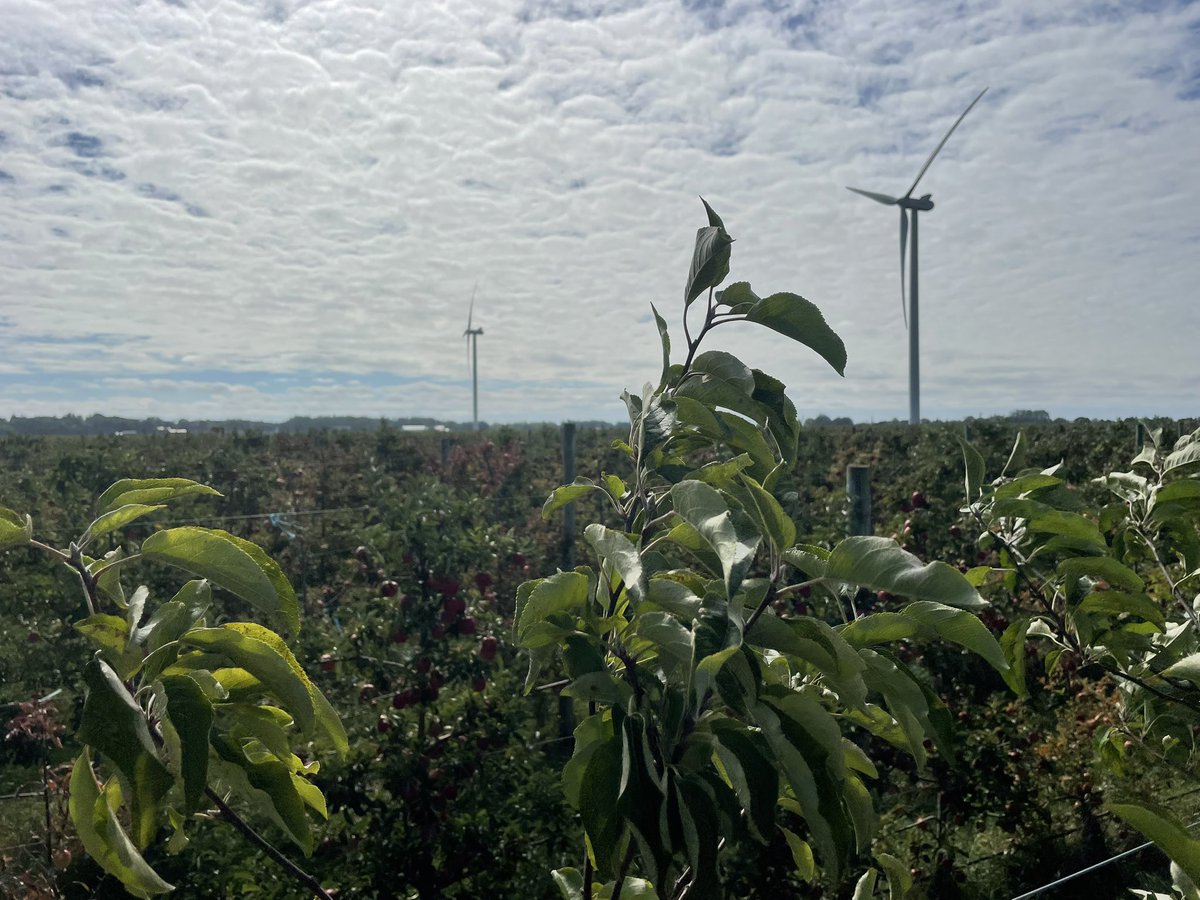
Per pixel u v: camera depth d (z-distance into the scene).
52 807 4.02
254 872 3.85
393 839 4.07
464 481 12.80
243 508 12.21
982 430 9.52
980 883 4.88
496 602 5.13
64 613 6.62
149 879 0.92
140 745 0.90
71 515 9.40
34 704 4.15
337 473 14.01
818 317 1.42
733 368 1.44
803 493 10.58
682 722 1.12
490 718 4.44
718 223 1.45
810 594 4.57
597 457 13.88
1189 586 2.36
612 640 1.28
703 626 1.10
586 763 1.12
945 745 1.28
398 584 4.62
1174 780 4.59
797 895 4.07
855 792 1.34
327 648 4.58
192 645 1.09
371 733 4.26
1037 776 4.98
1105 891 4.49
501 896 4.08
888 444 14.59
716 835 1.06
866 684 1.21
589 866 1.47
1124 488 2.45
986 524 2.28
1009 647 2.25
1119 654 2.15
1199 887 1.00
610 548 1.18
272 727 1.20
